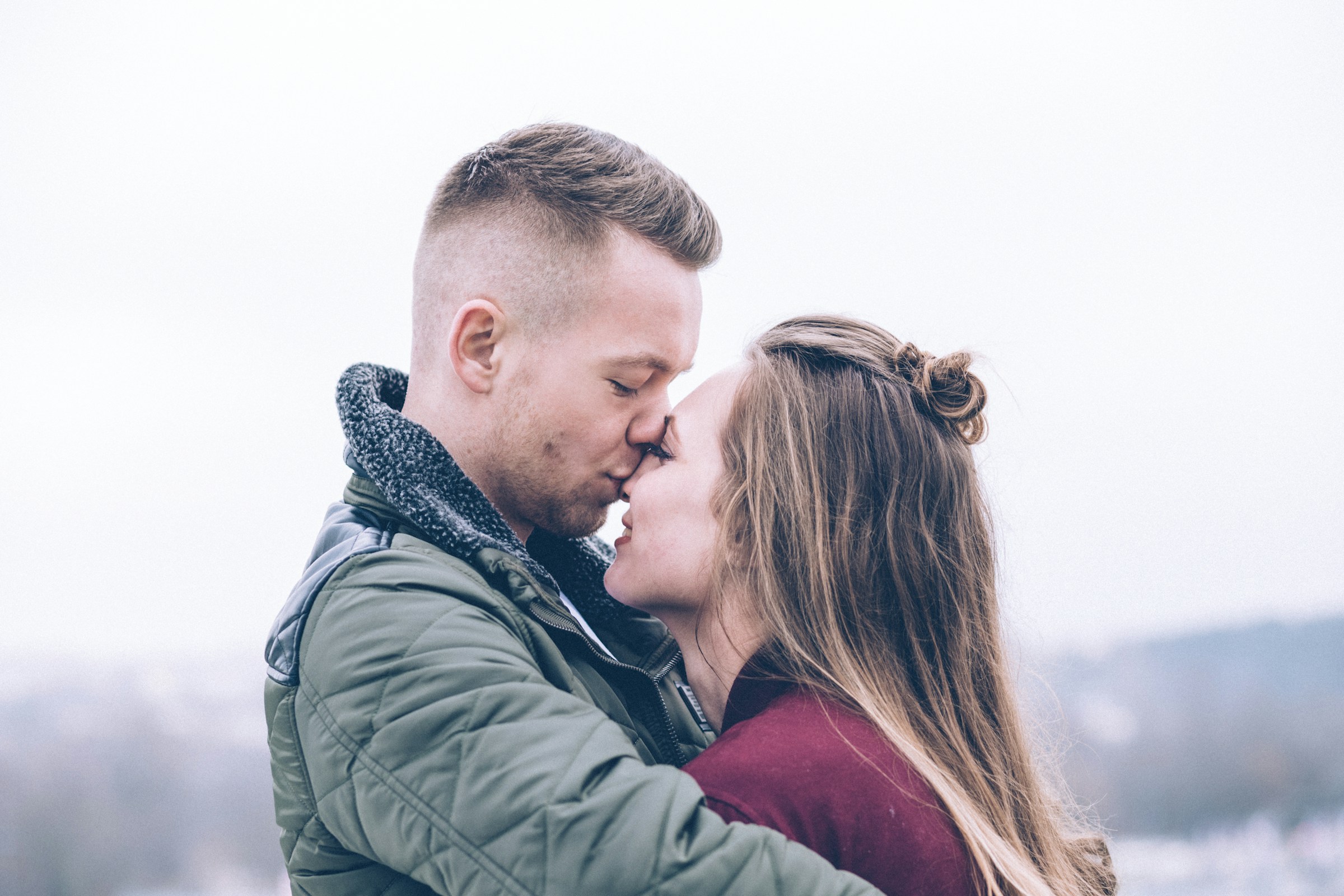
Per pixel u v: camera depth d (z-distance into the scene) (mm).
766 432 1010
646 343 1103
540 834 718
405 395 1237
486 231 1119
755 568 982
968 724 973
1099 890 1147
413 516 973
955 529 1006
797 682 938
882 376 1037
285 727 896
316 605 890
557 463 1123
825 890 710
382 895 882
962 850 854
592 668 1017
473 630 848
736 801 799
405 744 782
